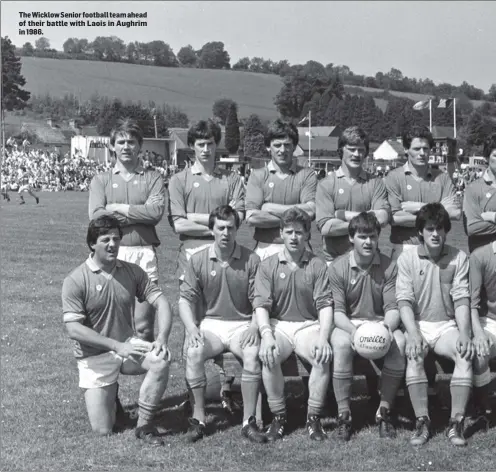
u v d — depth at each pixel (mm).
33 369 6617
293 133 6129
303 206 6121
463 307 5207
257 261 5438
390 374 5121
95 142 69625
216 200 6047
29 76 120125
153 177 6098
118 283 5230
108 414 5129
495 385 5773
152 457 4723
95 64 130625
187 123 99250
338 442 4973
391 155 61062
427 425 4984
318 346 5059
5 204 31750
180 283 5980
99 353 5160
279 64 136250
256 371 5086
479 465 4562
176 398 6000
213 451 4836
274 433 5055
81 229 20016
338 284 5352
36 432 5141
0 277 11500
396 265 5387
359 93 100562
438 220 5148
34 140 81812
